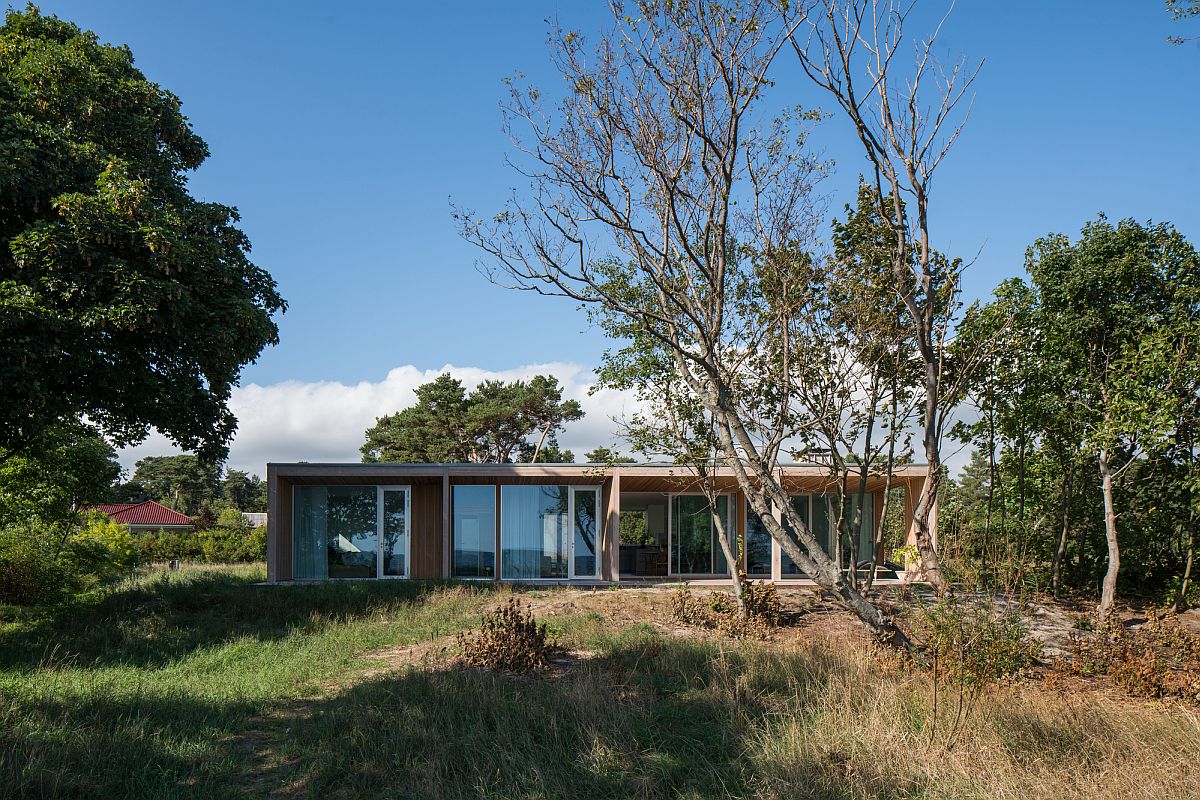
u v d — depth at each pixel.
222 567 26.59
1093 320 15.56
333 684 9.41
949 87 9.56
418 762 6.36
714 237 11.62
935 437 10.00
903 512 20.34
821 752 6.44
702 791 5.94
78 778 5.79
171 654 11.48
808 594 16.64
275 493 18.66
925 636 8.76
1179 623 14.15
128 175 13.12
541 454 40.25
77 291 11.56
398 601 15.39
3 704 7.31
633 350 14.07
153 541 33.84
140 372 12.89
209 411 14.23
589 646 11.58
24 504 16.84
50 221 11.91
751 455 10.43
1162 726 7.39
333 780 6.11
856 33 9.47
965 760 6.28
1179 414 13.91
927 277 9.72
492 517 20.14
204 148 16.12
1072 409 16.05
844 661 9.75
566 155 10.55
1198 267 15.23
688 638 12.09
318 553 19.78
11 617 14.65
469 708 7.79
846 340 10.85
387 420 40.62
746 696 8.45
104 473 18.34
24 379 11.12
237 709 7.99
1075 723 7.29
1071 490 18.05
